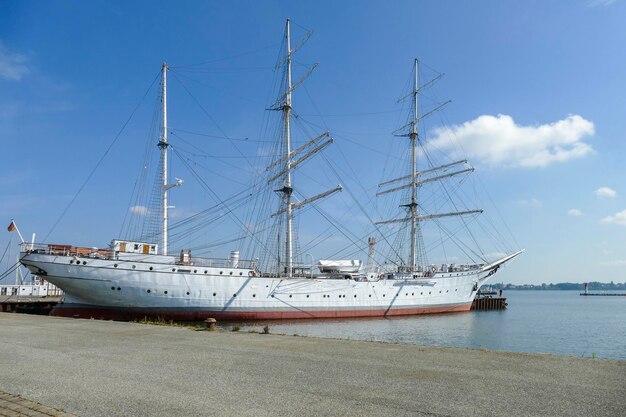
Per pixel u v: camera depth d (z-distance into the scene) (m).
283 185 57.00
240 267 45.12
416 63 73.94
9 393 7.74
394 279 56.56
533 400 7.46
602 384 8.65
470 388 8.29
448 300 62.94
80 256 38.22
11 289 63.38
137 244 41.91
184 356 11.62
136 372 9.54
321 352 12.38
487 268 68.88
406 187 71.44
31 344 13.86
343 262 53.91
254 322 44.97
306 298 48.94
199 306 42.44
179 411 6.72
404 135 73.00
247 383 8.55
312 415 6.55
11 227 39.81
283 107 58.91
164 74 51.25
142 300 40.00
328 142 52.41
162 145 49.81
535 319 64.12
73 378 8.94
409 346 13.57
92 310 39.59
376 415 6.59
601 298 194.00
